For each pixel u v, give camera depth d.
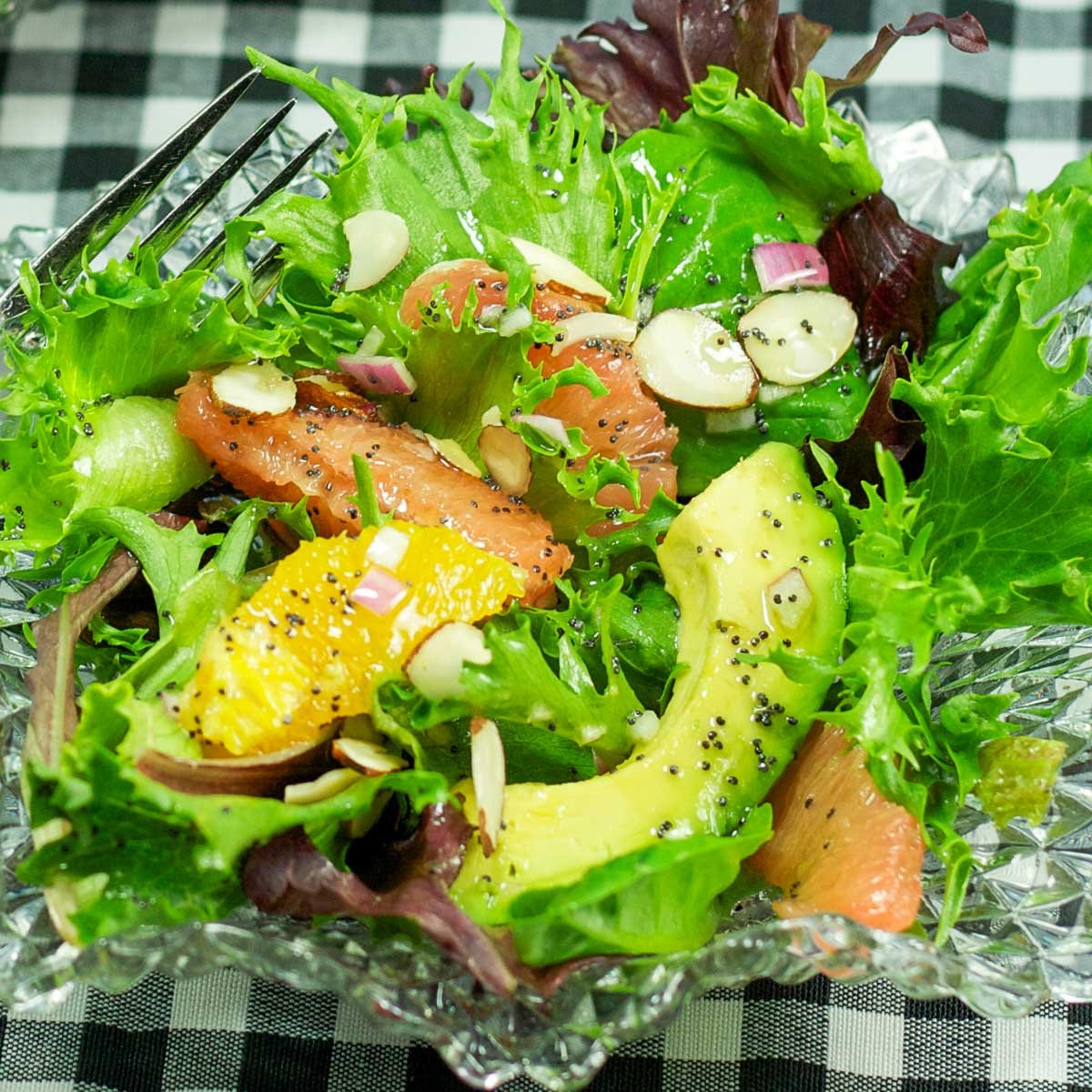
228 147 0.39
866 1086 0.27
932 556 0.26
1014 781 0.24
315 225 0.27
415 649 0.23
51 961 0.22
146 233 0.33
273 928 0.23
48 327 0.25
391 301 0.27
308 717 0.23
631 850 0.23
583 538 0.26
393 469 0.26
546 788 0.24
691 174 0.29
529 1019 0.22
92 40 0.40
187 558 0.25
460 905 0.23
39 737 0.23
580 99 0.29
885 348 0.29
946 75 0.39
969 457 0.25
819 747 0.24
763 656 0.24
